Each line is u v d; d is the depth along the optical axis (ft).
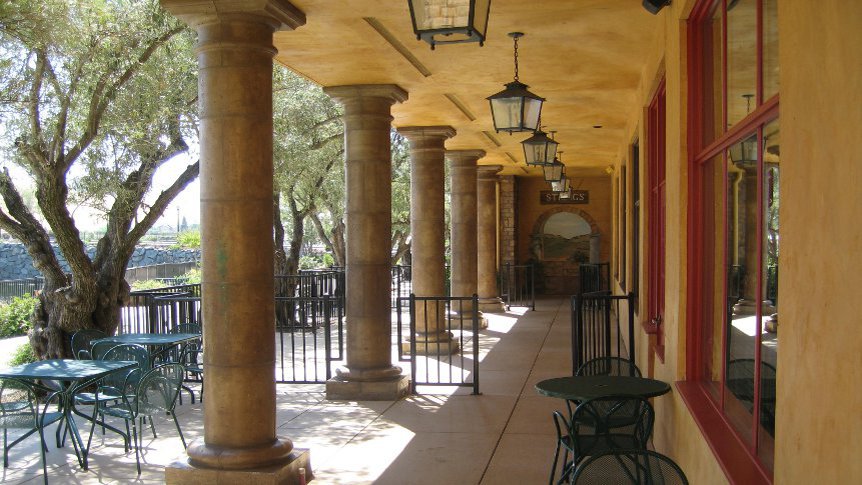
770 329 9.75
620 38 22.80
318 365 36.42
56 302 31.17
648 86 24.39
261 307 18.35
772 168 9.53
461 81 28.71
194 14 17.88
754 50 10.71
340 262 69.41
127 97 29.43
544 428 23.66
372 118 28.76
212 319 18.21
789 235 7.37
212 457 17.98
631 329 24.63
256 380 18.30
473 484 18.57
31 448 22.47
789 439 7.45
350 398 28.25
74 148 28.58
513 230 71.46
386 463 20.38
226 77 17.97
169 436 23.84
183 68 32.42
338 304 35.24
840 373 6.03
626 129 40.32
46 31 23.94
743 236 11.76
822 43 6.35
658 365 20.58
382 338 28.86
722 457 10.84
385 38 22.47
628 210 37.42
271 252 18.63
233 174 18.02
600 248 75.15
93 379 22.07
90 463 21.01
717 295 14.29
